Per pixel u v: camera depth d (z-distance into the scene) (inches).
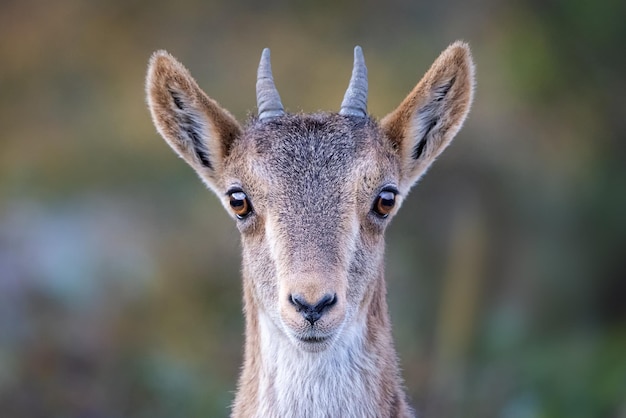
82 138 844.0
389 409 331.3
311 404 319.3
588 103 795.4
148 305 692.7
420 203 793.6
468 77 351.3
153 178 810.2
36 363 614.2
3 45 884.6
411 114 343.6
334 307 298.7
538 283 769.6
